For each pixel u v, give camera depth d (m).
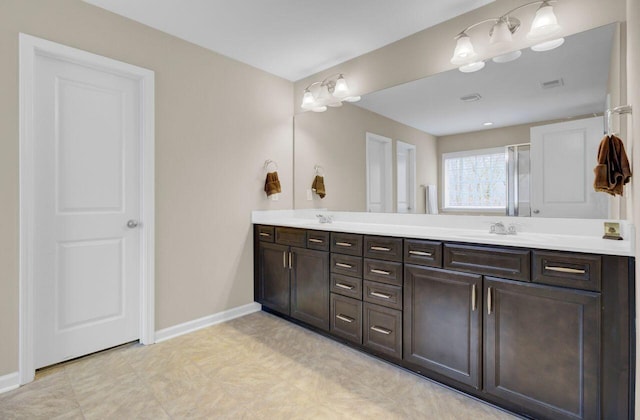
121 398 1.71
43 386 1.81
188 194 2.57
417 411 1.61
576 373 1.37
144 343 2.34
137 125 2.32
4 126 1.76
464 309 1.70
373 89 2.70
